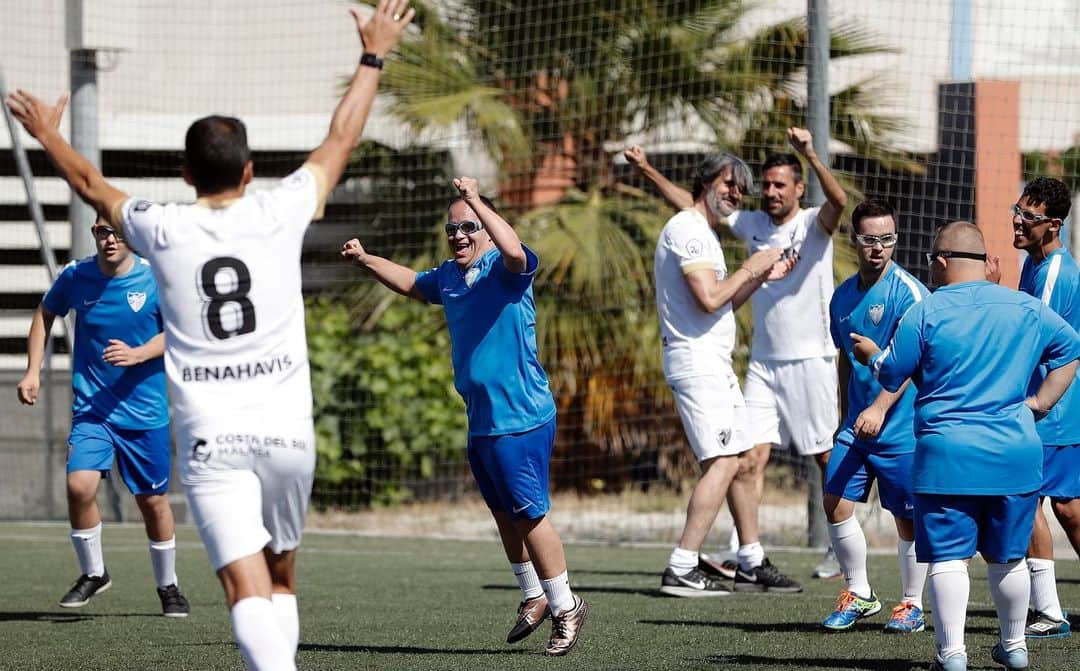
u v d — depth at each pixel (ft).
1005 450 51.29
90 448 74.84
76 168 42.57
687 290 78.54
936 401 52.24
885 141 142.41
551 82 152.35
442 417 141.28
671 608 75.36
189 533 125.80
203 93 179.83
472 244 60.08
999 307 52.47
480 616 73.41
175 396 41.75
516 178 151.23
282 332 42.14
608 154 152.15
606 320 140.87
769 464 144.46
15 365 173.06
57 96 181.78
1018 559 53.01
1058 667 55.62
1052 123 145.28
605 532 126.72
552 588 59.72
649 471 146.30
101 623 72.02
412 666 57.16
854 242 67.41
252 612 40.86
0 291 177.88
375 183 156.56
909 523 66.69
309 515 139.33
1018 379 52.08
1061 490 65.62
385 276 62.75
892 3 147.02
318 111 177.58
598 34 150.30
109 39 126.31
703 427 79.00
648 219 143.95
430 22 154.51
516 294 59.41
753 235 86.89
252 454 41.37
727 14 150.00
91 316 74.13
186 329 41.60
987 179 139.54
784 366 85.56
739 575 83.61
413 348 141.38
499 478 59.57
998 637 64.34
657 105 149.48
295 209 42.55
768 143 144.66
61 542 117.91
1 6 181.68
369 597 82.33
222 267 41.52
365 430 140.77
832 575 91.61
